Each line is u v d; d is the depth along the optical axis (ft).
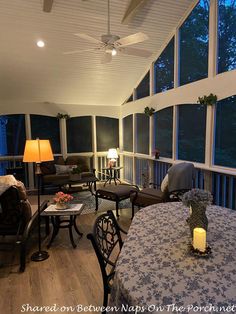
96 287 7.97
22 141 21.52
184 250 4.95
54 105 21.38
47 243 11.20
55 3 12.43
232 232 5.77
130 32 15.02
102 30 14.53
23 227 9.89
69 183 18.04
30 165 21.11
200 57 14.02
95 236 5.73
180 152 16.21
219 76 12.26
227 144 12.67
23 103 20.36
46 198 13.16
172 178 11.56
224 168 12.62
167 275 4.13
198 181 14.38
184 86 14.78
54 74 17.98
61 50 15.67
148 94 19.40
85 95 21.12
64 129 21.90
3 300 7.46
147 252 4.91
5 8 12.36
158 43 16.51
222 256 4.69
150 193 13.56
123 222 13.61
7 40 14.37
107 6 12.98
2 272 8.95
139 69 18.86
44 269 9.08
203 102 13.04
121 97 22.35
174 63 15.71
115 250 9.84
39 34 14.26
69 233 11.68
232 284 3.86
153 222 6.49
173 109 16.07
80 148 23.17
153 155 18.53
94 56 16.75
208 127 13.20
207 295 3.63
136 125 21.13
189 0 13.80
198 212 5.11
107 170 23.04
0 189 9.24
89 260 9.66
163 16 14.48
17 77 17.65
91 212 15.33
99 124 23.47
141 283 3.95
